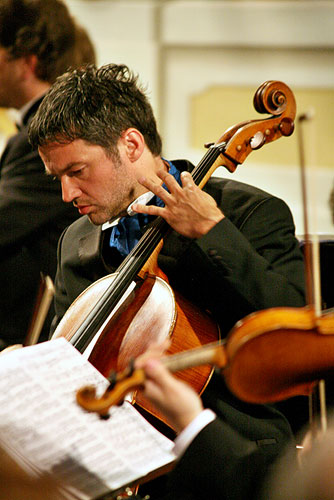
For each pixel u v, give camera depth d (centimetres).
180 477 504
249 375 357
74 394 419
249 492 495
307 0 1148
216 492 495
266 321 357
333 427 298
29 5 780
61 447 388
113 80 544
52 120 522
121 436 405
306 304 507
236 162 543
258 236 530
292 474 353
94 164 527
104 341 521
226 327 537
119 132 531
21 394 409
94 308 512
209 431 499
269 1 1166
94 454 389
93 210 543
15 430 389
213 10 1193
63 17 806
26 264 759
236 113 1228
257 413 518
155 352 361
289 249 534
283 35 1169
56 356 439
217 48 1210
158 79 1250
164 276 528
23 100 809
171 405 352
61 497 313
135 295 530
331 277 572
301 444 564
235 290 488
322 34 1152
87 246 596
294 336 359
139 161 540
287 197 1210
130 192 539
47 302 528
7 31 777
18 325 769
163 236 529
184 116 1252
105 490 371
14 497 270
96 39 1266
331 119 1179
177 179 561
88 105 525
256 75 1199
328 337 367
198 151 1258
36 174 753
